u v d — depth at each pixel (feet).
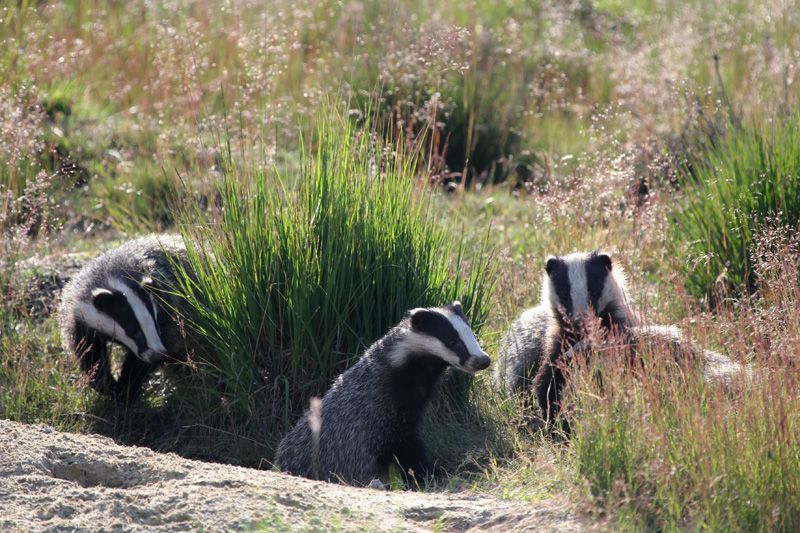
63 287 43.04
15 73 58.90
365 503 23.32
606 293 34.63
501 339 37.45
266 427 33.73
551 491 24.30
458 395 35.01
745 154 41.57
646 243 40.91
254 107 44.83
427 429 33.47
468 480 29.40
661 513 21.81
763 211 39.88
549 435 31.27
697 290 39.96
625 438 23.38
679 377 26.07
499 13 83.82
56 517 21.65
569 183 47.83
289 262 33.76
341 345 34.27
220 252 34.68
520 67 67.97
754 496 21.90
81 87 62.64
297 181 35.60
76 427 35.22
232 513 21.74
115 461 25.04
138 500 22.40
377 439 31.48
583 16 86.94
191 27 64.13
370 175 35.42
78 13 72.74
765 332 29.78
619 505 22.02
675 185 47.78
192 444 34.55
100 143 57.88
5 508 21.86
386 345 31.86
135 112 59.88
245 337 33.71
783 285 31.58
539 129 63.21
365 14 69.31
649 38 77.00
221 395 34.24
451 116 61.00
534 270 41.98
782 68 55.06
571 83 69.10
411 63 54.13
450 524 22.41
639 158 49.78
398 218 34.96
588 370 29.01
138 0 75.00
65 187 53.16
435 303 35.01
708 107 51.08
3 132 46.93
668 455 22.85
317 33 66.74
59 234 47.73
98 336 37.01
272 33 54.70
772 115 43.73
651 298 39.22
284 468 31.27
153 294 36.96
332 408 31.12
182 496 22.56
